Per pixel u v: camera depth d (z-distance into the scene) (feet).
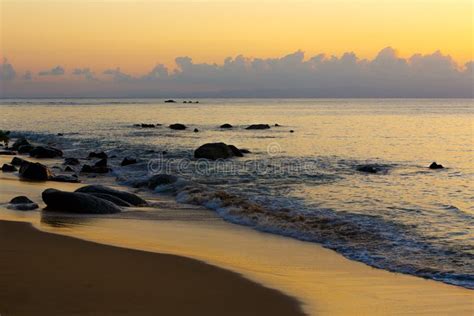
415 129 234.38
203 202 75.87
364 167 112.88
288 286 40.75
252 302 36.81
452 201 78.79
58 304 34.53
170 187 87.45
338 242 55.77
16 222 59.41
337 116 363.76
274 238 57.57
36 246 49.01
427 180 99.81
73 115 383.45
